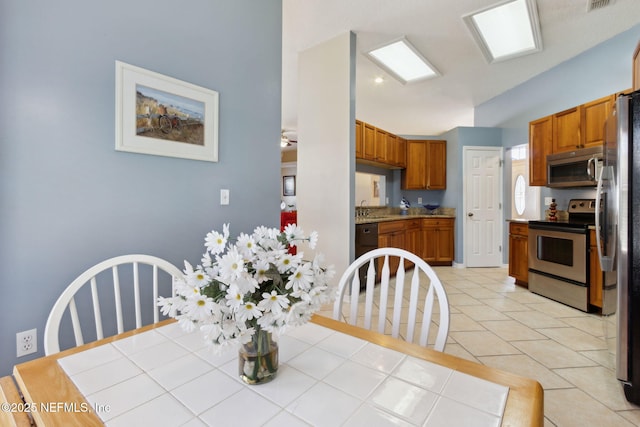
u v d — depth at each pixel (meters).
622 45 3.00
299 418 0.59
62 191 1.46
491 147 4.93
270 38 2.43
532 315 2.78
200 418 0.59
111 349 0.88
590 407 1.54
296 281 0.71
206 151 2.02
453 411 0.61
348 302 3.19
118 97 1.62
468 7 2.67
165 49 1.81
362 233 3.66
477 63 3.66
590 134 3.06
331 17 2.84
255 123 2.33
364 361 0.81
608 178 1.87
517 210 6.32
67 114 1.46
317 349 0.88
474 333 2.40
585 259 2.85
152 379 0.72
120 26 1.63
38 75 1.38
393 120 6.00
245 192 2.27
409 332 1.12
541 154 3.68
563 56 3.48
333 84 3.26
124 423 0.58
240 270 0.65
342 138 3.20
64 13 1.45
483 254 5.04
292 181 8.98
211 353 0.86
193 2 1.94
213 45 2.06
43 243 1.41
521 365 1.93
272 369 0.72
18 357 1.35
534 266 3.46
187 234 1.94
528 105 4.15
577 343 2.22
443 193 5.51
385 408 0.62
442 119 5.94
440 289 1.05
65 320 1.48
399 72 3.88
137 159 1.71
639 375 1.54
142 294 1.75
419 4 2.63
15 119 1.33
